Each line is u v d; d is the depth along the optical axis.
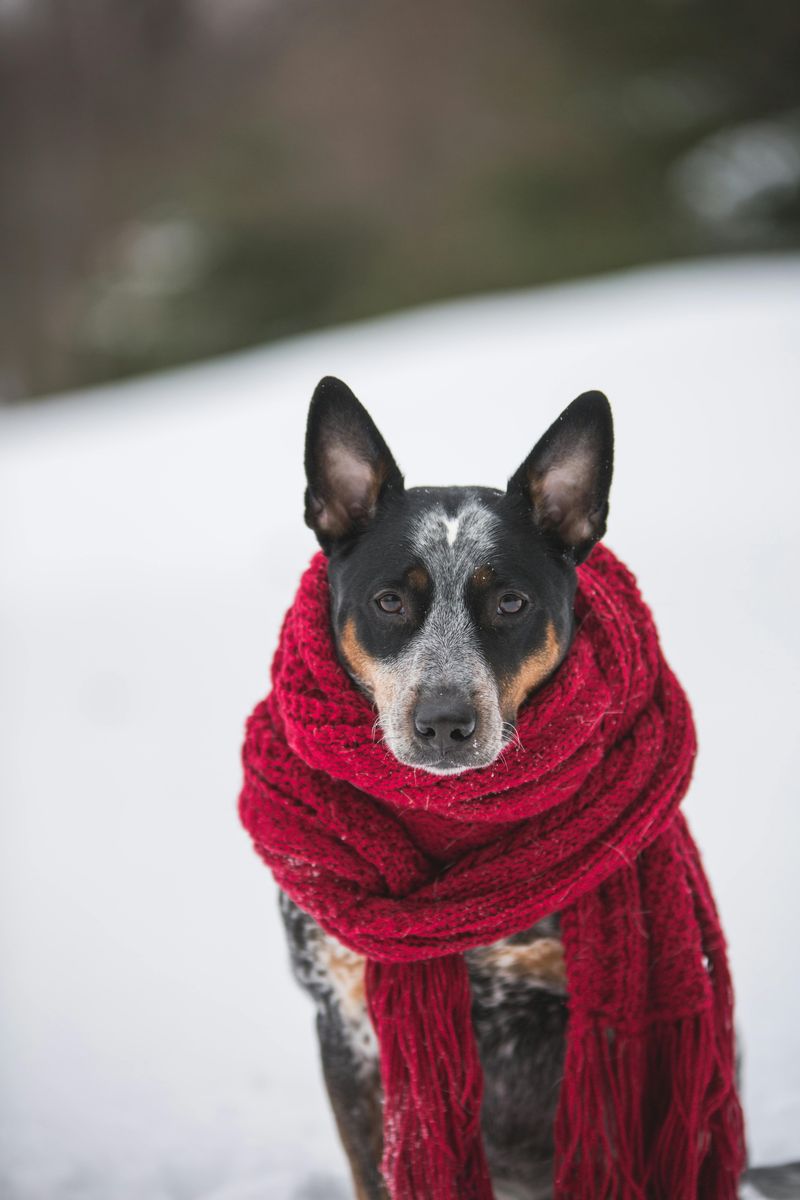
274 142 34.22
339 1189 3.84
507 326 15.74
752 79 30.48
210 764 6.68
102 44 36.44
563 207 29.00
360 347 16.80
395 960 3.20
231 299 28.55
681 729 3.32
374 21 35.97
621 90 31.66
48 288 33.59
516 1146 3.58
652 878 3.29
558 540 3.40
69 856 5.95
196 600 8.93
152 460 12.70
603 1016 3.22
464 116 33.34
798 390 10.41
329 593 3.43
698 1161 3.25
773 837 5.23
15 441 15.30
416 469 10.05
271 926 5.25
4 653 8.59
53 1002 4.88
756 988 4.47
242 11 37.78
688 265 24.67
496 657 3.18
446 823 3.19
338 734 3.14
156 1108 4.28
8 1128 4.22
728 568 7.59
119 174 35.19
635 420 10.48
